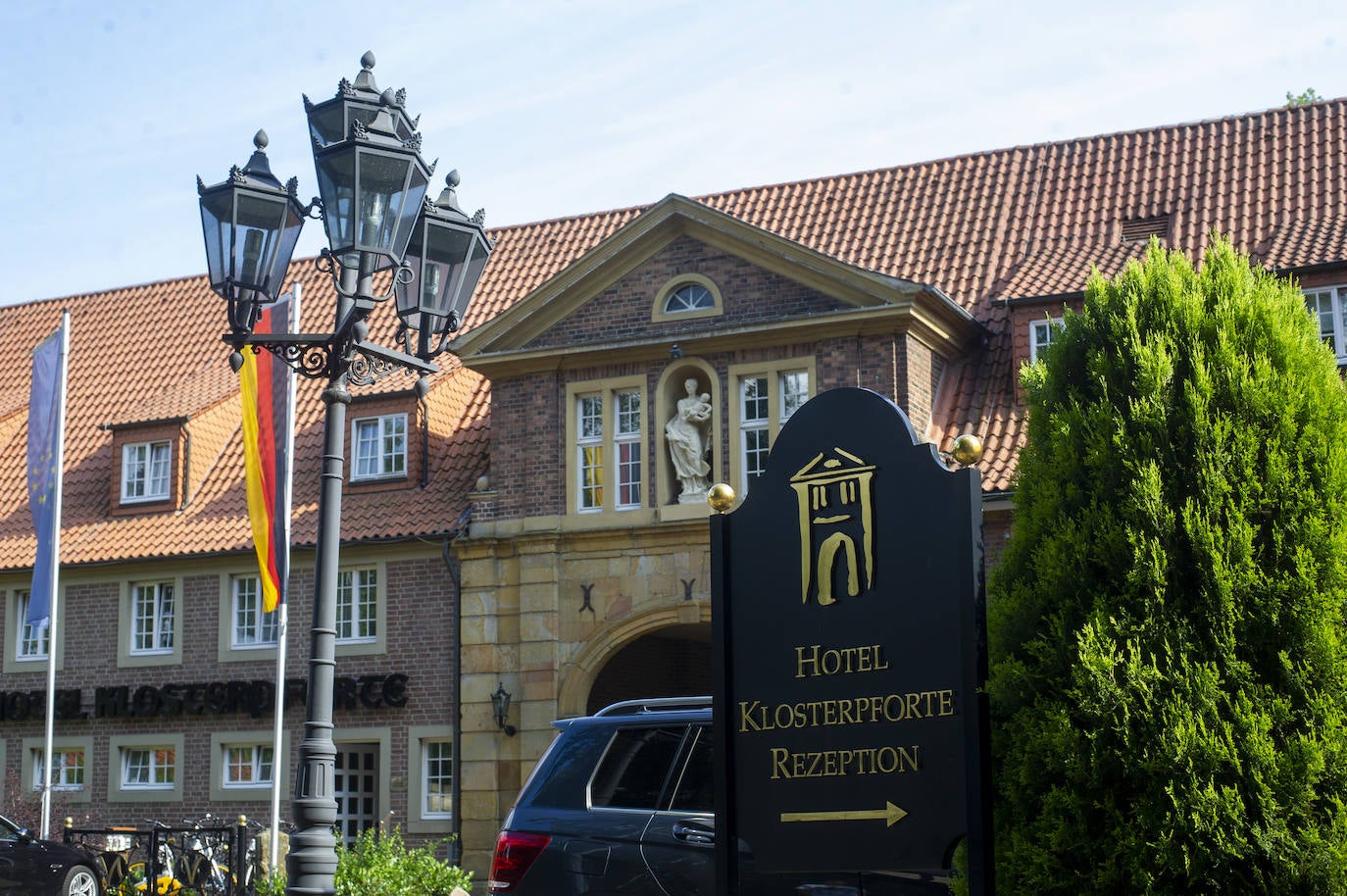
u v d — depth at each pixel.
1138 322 8.52
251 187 12.58
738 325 24.42
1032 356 24.62
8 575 29.92
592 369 25.58
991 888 7.36
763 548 8.41
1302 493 7.79
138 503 29.89
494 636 25.47
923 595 7.80
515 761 24.91
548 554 25.25
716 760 8.32
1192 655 7.62
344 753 27.19
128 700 28.62
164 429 29.92
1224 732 7.41
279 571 24.33
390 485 27.78
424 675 26.48
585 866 9.77
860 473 8.11
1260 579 7.67
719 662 8.39
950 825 7.54
